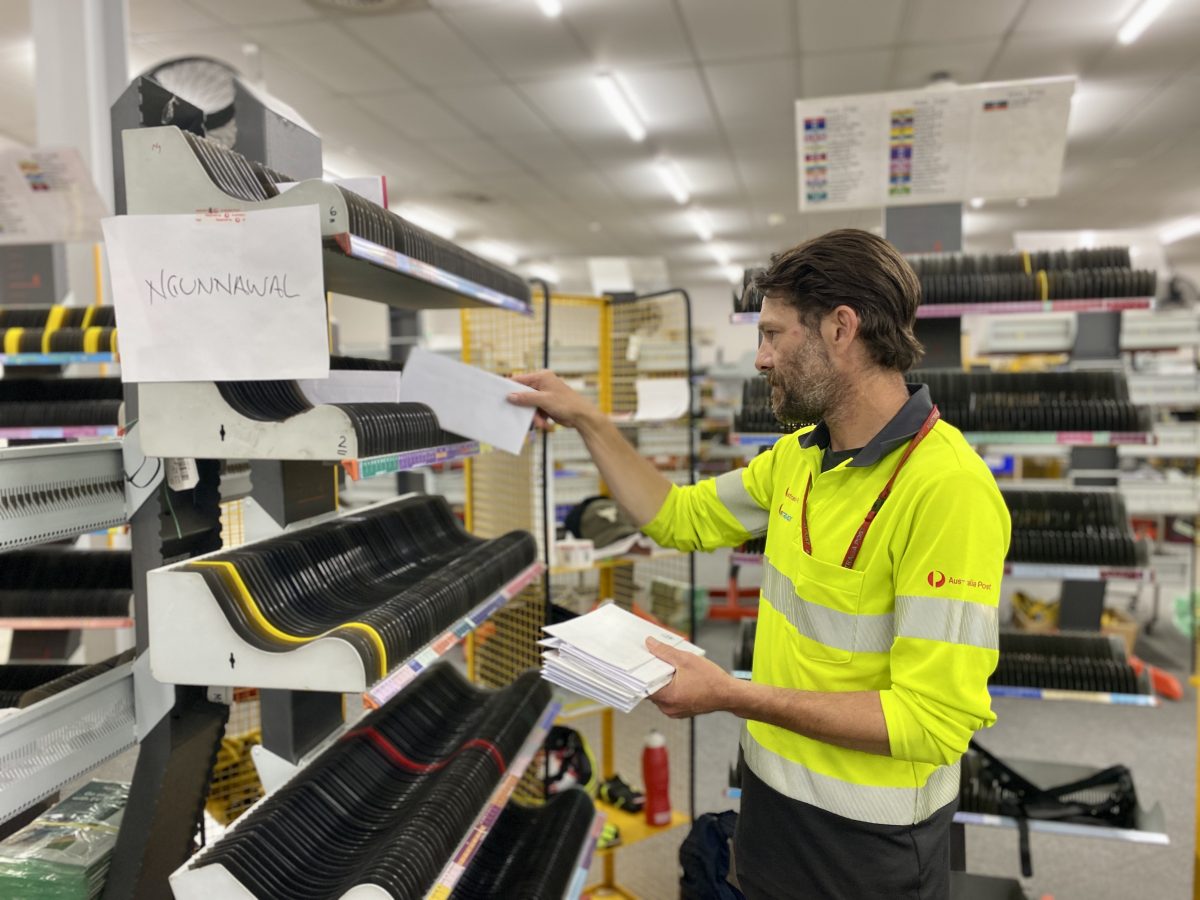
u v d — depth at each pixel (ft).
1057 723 12.92
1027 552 7.81
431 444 4.43
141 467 4.26
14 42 17.60
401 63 18.84
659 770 8.75
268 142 4.69
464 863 4.22
